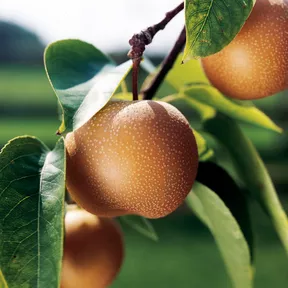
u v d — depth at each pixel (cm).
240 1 34
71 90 36
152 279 231
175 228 311
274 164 422
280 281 219
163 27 37
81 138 36
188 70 52
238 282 43
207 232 301
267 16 39
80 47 40
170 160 35
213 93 46
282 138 439
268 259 245
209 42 34
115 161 35
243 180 46
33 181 33
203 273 238
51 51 39
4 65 1612
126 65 38
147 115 36
